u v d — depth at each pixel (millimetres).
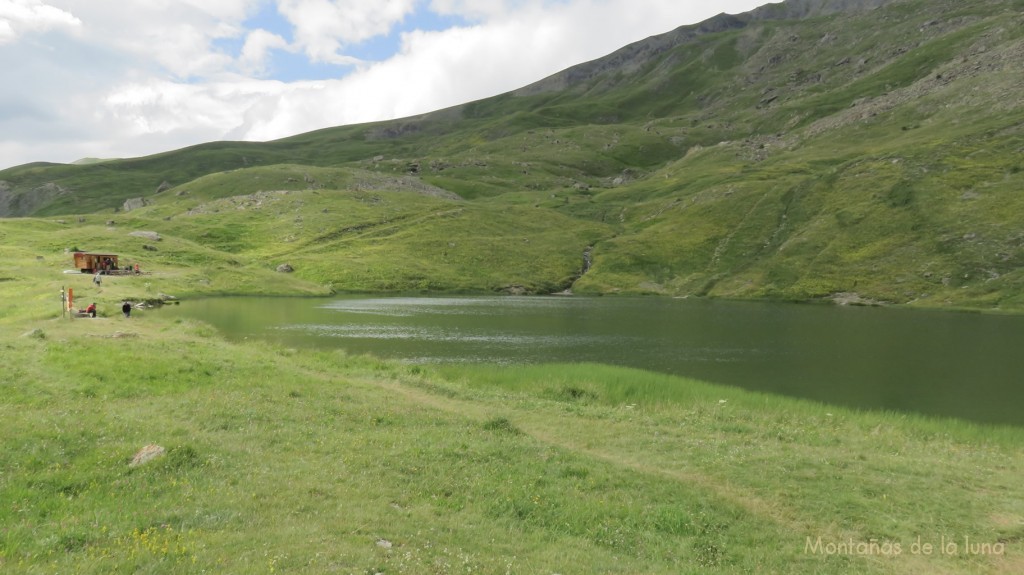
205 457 18172
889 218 162000
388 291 148125
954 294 123938
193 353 38312
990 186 158000
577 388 39906
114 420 21172
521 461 21531
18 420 19562
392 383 37938
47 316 52562
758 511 18938
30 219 168625
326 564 11789
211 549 11984
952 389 46875
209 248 160375
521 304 123562
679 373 52750
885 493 21062
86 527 12492
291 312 93250
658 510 17969
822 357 61750
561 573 13289
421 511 16031
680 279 166875
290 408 26953
